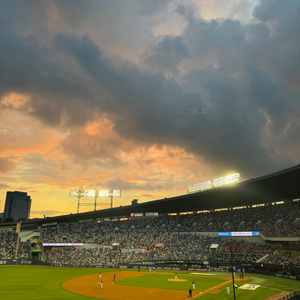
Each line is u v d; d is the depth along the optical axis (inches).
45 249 4466.0
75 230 5054.1
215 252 3425.2
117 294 1839.3
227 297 1680.6
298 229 2982.3
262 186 3282.5
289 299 1478.8
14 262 3959.2
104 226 5132.9
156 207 4822.8
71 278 2623.0
